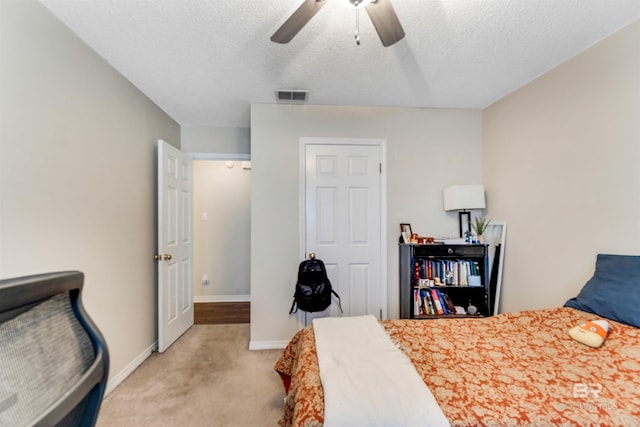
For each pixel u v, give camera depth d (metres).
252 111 2.68
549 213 2.11
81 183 1.73
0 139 1.26
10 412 0.44
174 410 1.78
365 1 1.18
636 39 1.57
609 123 1.70
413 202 2.82
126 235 2.20
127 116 2.22
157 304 2.69
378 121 2.80
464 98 2.61
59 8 1.46
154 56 1.91
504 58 1.95
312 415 0.94
